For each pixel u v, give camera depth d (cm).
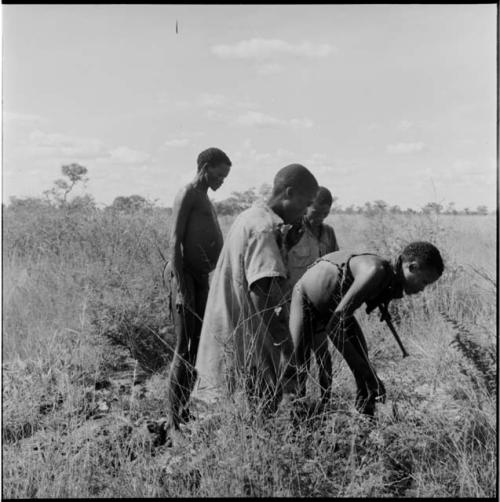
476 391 363
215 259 394
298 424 320
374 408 347
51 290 616
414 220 706
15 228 756
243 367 338
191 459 323
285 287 337
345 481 304
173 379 374
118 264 672
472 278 626
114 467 338
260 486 298
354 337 361
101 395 446
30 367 489
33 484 324
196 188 387
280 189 347
